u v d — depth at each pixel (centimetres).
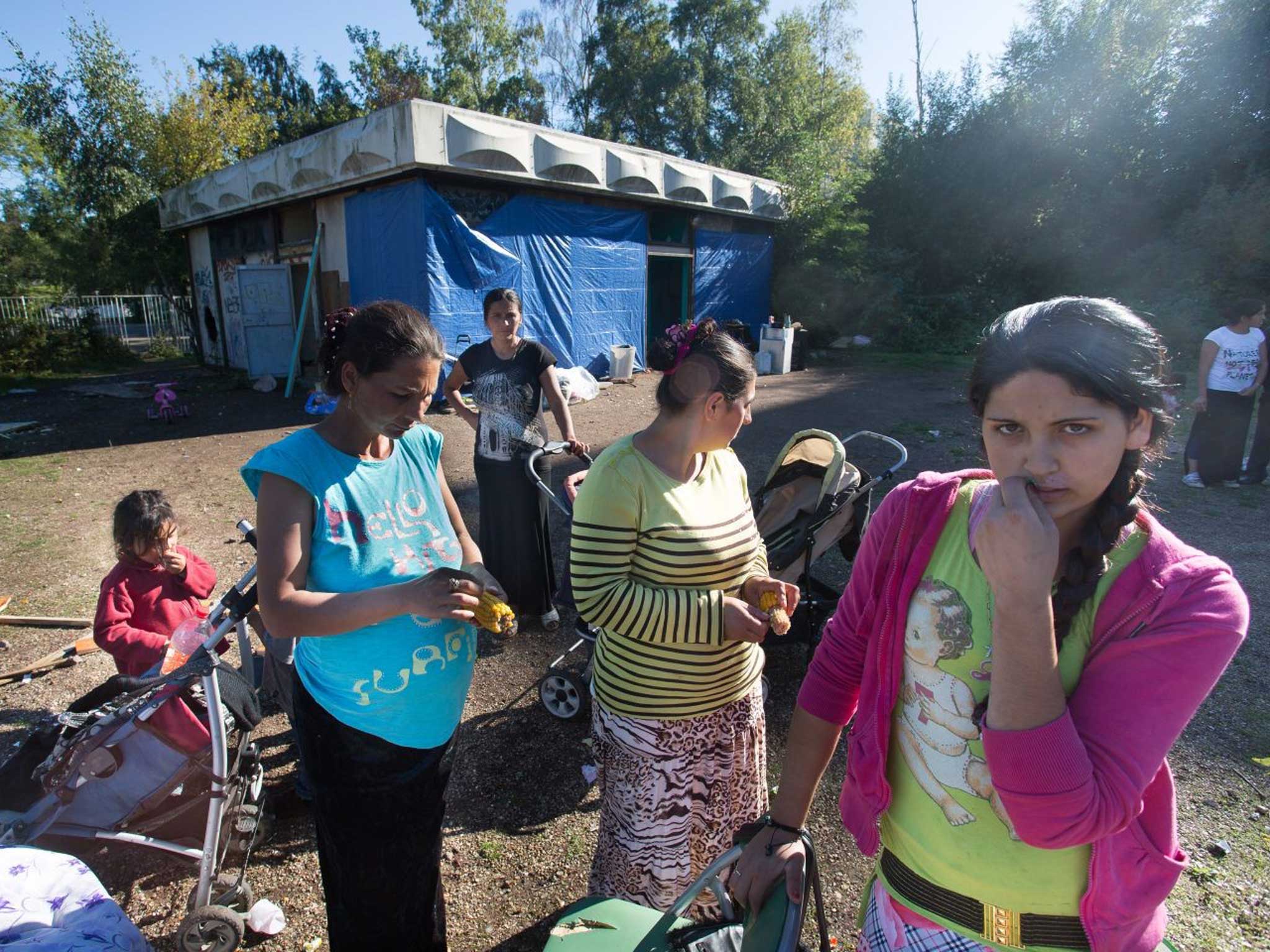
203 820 243
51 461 852
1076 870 115
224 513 655
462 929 241
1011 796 101
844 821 145
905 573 127
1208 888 250
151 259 1897
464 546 205
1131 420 99
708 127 3102
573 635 429
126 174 1889
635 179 1359
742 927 146
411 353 157
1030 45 2014
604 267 1384
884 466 803
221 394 1341
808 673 152
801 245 1886
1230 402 676
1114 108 1873
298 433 170
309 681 176
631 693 196
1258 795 294
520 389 403
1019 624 98
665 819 202
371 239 1188
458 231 1123
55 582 514
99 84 1880
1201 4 1823
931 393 1287
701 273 1639
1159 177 1853
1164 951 125
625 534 186
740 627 183
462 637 185
